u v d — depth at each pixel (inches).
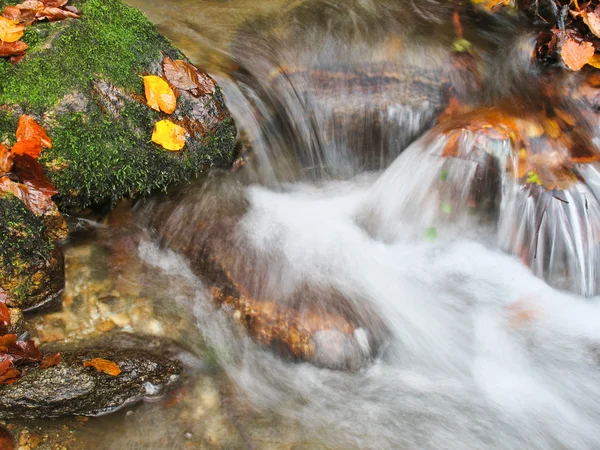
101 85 40.7
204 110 43.3
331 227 45.6
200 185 44.5
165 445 36.5
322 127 48.8
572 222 42.8
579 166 44.1
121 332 39.9
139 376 37.7
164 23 51.7
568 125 46.3
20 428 36.0
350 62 49.6
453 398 38.9
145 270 42.5
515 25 52.6
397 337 40.3
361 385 39.0
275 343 39.3
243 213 44.8
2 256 37.9
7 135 38.7
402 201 45.9
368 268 43.3
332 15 53.2
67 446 35.9
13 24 40.8
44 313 40.0
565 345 41.0
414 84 48.8
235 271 41.4
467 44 51.1
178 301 41.4
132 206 43.8
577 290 43.3
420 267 44.0
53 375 36.4
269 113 47.9
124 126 40.8
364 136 49.1
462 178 44.1
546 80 49.1
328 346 38.9
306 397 38.7
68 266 41.8
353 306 40.6
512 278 43.6
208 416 37.6
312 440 37.1
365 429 37.7
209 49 49.4
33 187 39.2
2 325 37.5
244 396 38.5
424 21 52.9
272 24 52.4
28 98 39.2
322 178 50.0
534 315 42.1
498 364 40.2
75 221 42.6
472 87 48.8
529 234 43.6
